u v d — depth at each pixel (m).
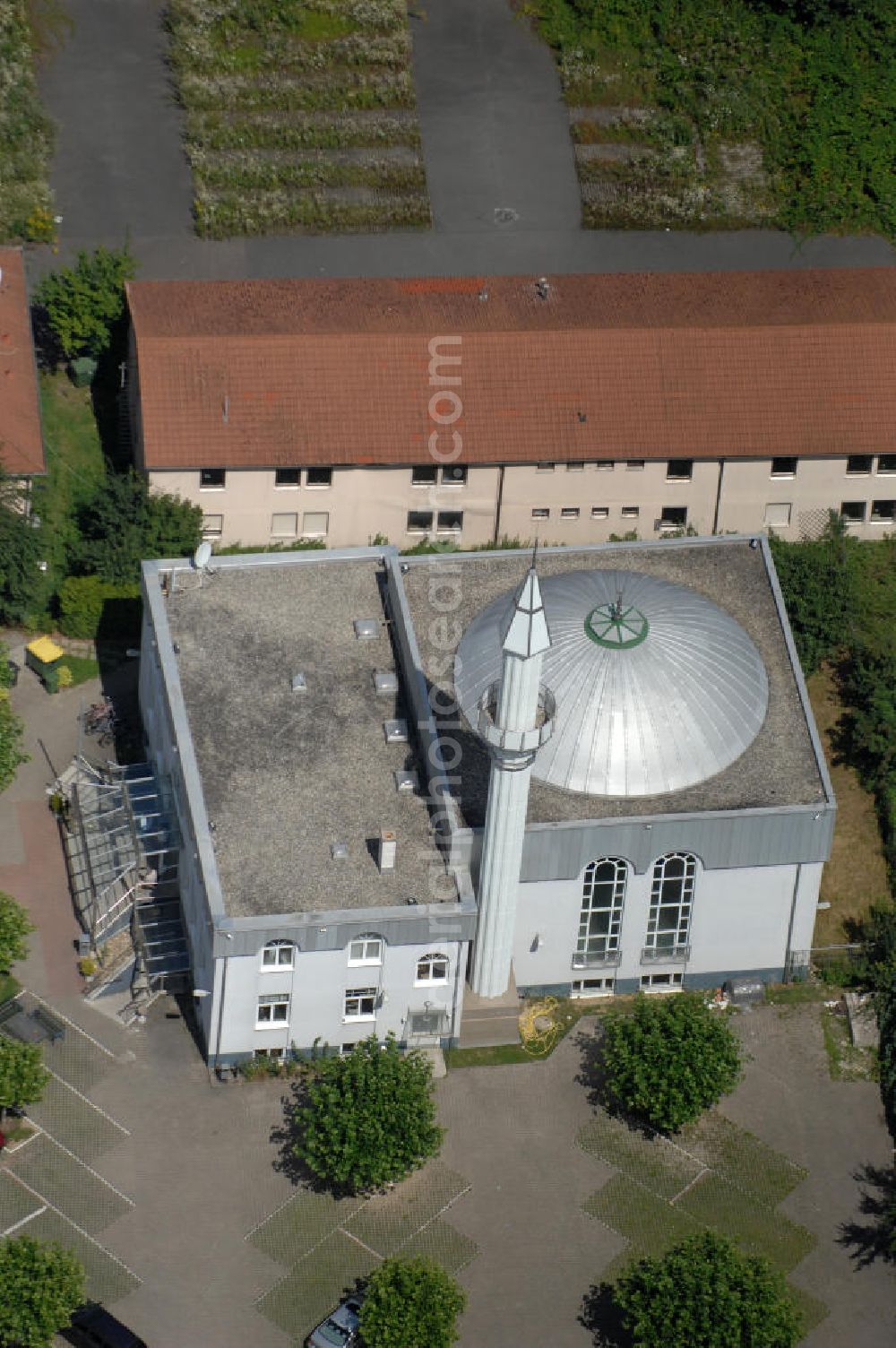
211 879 100.50
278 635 110.94
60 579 125.50
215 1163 101.81
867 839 116.12
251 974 101.31
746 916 107.81
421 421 124.88
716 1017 106.00
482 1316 97.31
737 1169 103.31
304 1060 105.06
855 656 122.62
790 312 131.88
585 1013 108.81
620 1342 96.88
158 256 140.88
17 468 124.31
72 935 110.19
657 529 130.25
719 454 126.69
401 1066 100.31
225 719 107.38
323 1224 100.00
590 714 104.50
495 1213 100.94
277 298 130.38
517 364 126.94
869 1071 107.50
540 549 114.56
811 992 110.44
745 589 114.25
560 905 105.56
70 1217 99.50
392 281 133.50
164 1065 105.12
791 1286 99.25
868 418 128.00
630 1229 100.81
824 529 130.62
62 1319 92.06
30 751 118.50
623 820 102.81
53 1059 104.94
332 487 125.44
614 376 127.38
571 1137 103.94
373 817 104.50
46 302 133.00
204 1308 96.88
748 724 106.94
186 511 123.50
